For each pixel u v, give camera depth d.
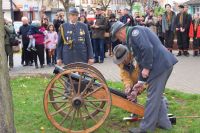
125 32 5.46
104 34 14.98
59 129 5.69
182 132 5.68
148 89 5.58
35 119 6.57
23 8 43.38
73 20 7.92
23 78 11.11
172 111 6.89
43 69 13.95
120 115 6.59
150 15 17.97
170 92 8.46
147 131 5.59
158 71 5.47
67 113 5.93
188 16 16.09
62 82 6.00
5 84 4.32
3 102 4.29
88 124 5.97
